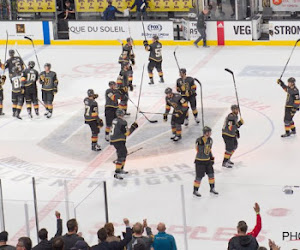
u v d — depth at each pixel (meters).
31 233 26.08
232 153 34.81
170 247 23.61
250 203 30.66
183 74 40.00
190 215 30.16
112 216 30.39
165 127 40.78
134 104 41.97
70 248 21.80
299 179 33.19
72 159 37.09
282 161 35.31
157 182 33.72
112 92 38.16
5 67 45.41
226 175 34.16
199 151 31.31
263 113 42.00
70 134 40.53
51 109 43.09
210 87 47.22
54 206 26.36
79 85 49.50
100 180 34.12
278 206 30.11
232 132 34.25
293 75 48.53
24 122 42.69
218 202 31.11
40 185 33.81
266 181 33.22
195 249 27.28
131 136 39.75
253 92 45.75
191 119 41.72
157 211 30.70
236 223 29.14
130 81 45.78
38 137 40.34
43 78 42.50
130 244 22.81
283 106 42.88
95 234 27.61
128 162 36.38
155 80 49.53
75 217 26.14
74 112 44.03
